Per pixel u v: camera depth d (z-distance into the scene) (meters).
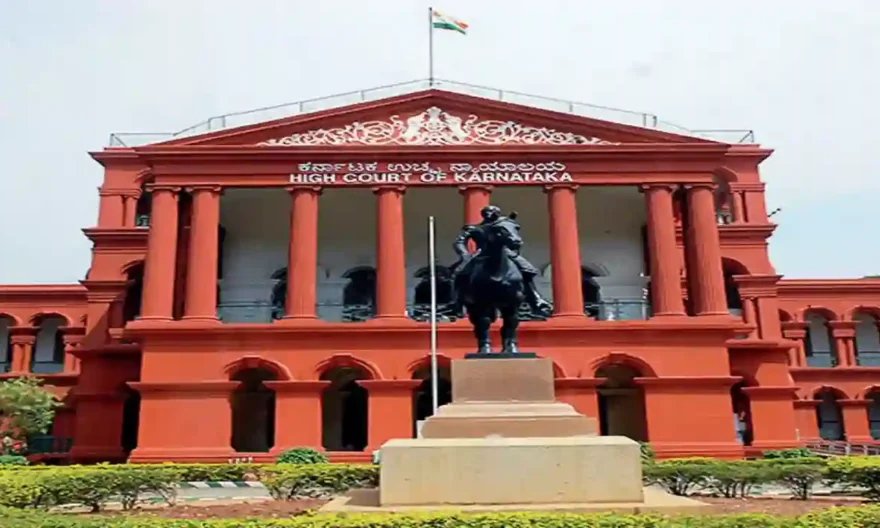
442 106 34.06
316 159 32.62
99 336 37.00
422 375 34.34
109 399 34.56
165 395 29.89
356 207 38.34
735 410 36.31
